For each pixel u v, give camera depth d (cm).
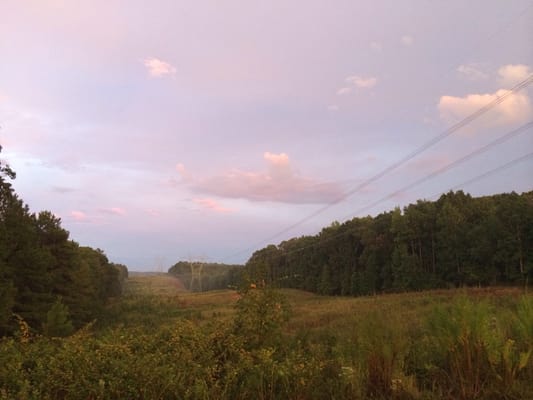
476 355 714
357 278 9750
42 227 4978
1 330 2936
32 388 530
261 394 603
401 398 647
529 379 674
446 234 7944
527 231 6675
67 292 4897
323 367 707
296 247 12900
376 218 10081
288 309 814
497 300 2541
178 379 572
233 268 13200
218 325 778
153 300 9562
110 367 571
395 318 872
